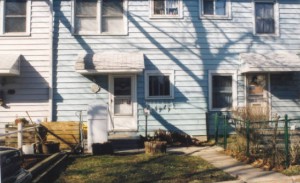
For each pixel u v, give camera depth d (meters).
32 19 14.05
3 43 13.91
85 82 14.12
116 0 14.55
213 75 14.70
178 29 14.55
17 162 5.87
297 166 8.58
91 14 14.41
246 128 10.10
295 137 10.21
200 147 12.56
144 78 14.34
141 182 7.69
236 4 14.93
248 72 14.45
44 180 7.90
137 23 14.44
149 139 13.20
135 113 14.23
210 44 14.66
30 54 13.96
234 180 7.79
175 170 8.74
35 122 13.80
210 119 14.48
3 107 13.83
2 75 13.67
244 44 14.84
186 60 14.52
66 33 14.14
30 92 13.89
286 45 15.09
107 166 9.30
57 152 10.95
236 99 14.71
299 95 15.02
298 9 15.20
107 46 14.29
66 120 13.94
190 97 14.48
